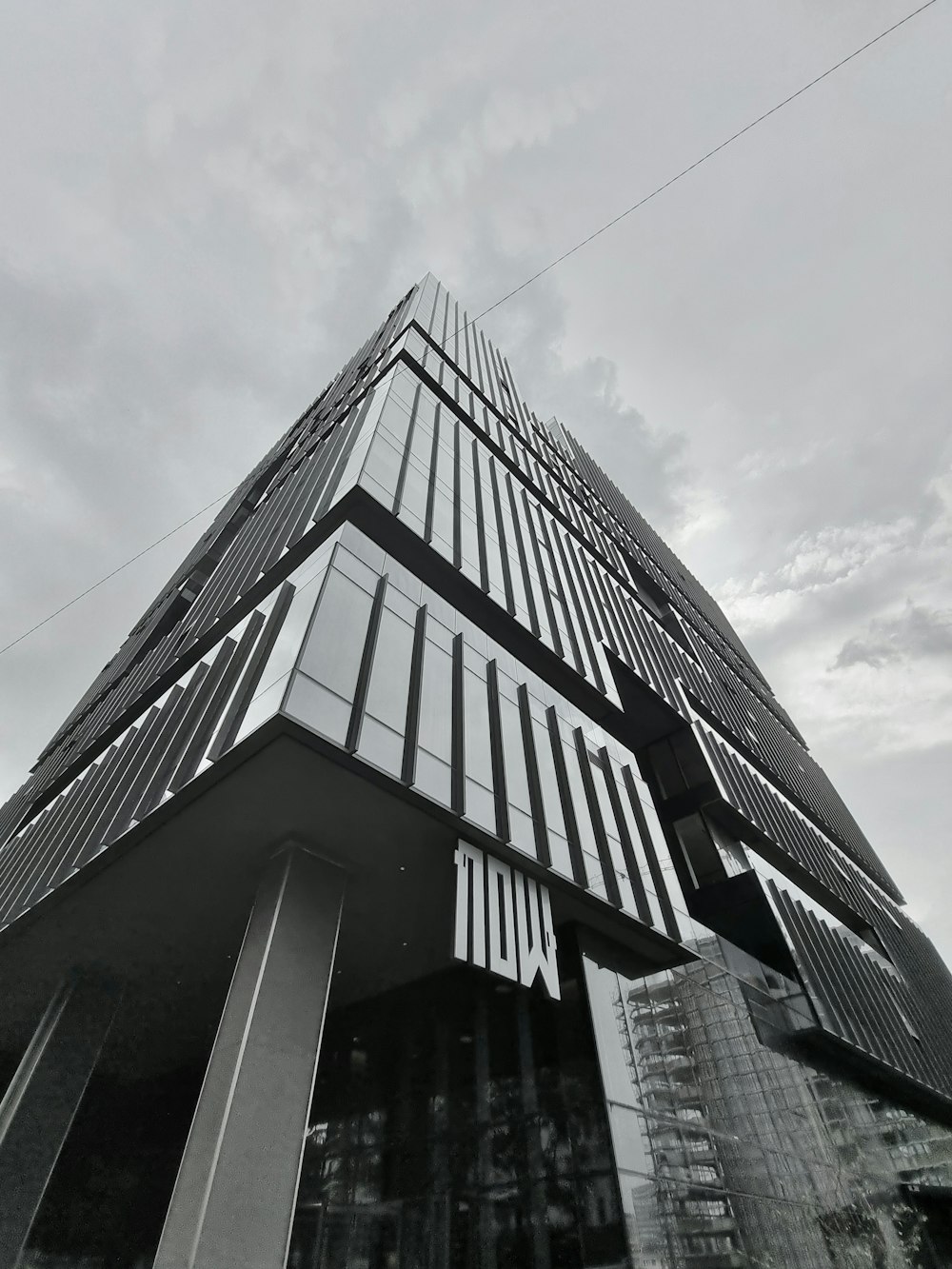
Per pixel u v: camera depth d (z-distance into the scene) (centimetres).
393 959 1869
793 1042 2375
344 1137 1781
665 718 3616
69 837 1973
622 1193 1339
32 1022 1805
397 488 2156
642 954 1906
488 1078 1653
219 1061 1163
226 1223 987
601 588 3647
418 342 3728
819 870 4094
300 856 1474
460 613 2058
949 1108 3384
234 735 1352
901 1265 2097
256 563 2384
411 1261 1486
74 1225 1748
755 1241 1570
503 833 1530
